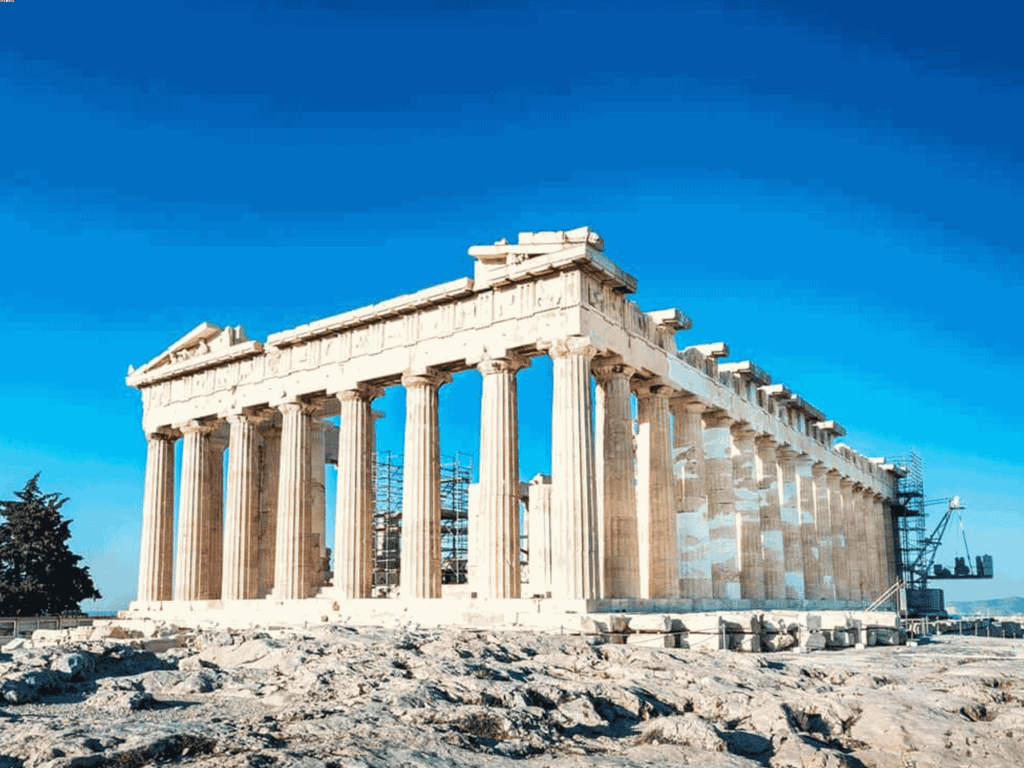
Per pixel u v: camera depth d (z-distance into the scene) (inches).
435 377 1696.6
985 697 800.9
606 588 1529.3
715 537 1905.8
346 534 1722.4
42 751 475.2
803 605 2182.6
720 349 1930.4
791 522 2273.6
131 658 831.7
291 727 568.1
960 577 3496.6
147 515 2170.3
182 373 2118.6
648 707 708.0
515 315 1551.4
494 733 607.5
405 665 797.2
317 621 1592.0
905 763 619.5
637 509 1752.0
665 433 1721.2
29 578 2613.2
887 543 3265.3
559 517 1428.4
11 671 699.4
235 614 1787.6
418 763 502.9
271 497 2129.7
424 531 1624.0
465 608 1435.8
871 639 1417.3
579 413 1445.6
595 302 1529.3
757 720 691.4
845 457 2778.1
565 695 715.4
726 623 1202.0
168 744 503.2
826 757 599.8
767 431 2158.0
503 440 1535.4
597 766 534.6
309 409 1897.1
